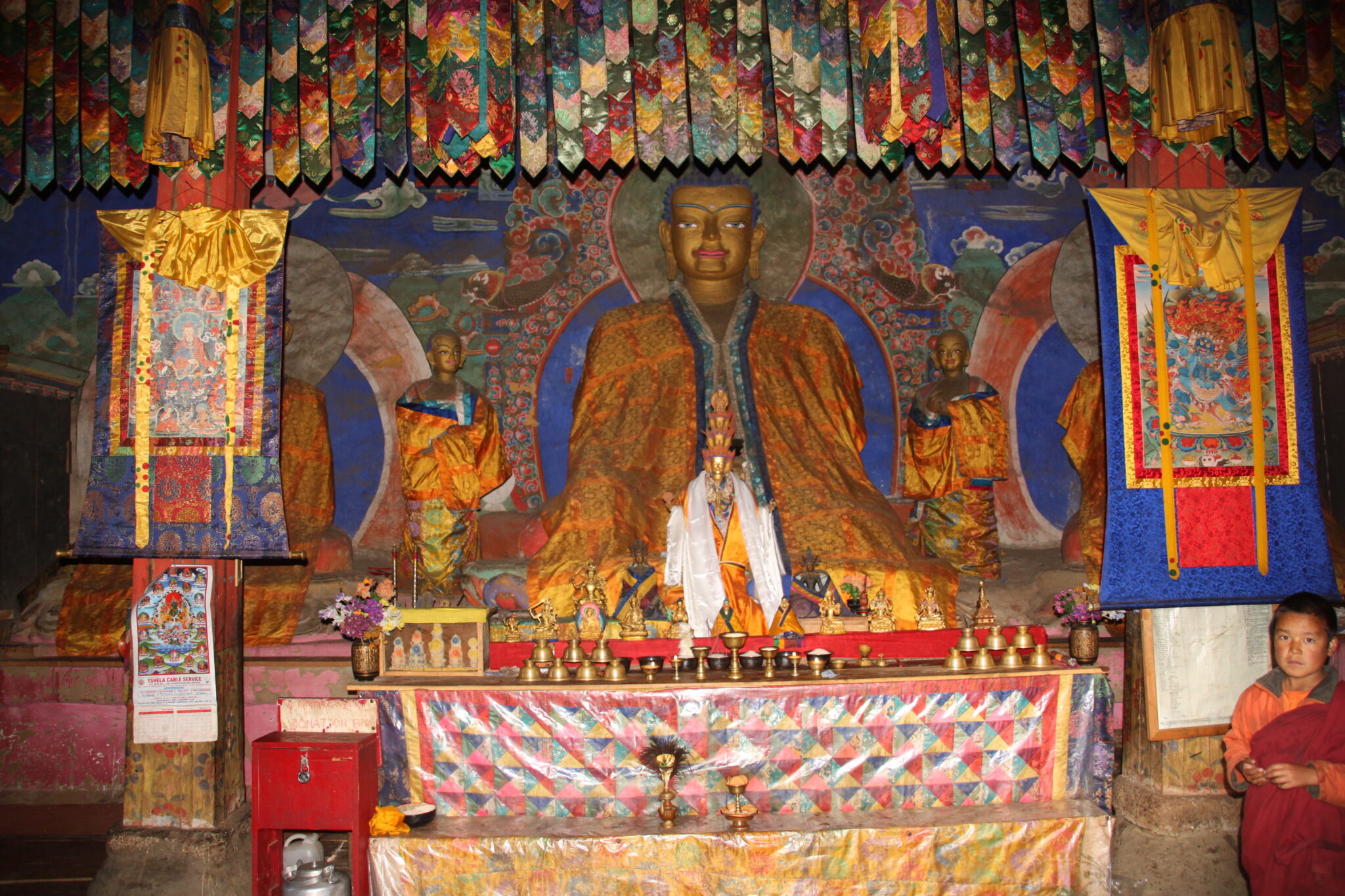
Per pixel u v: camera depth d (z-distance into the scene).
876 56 3.77
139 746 3.88
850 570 5.30
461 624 3.89
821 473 5.90
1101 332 3.88
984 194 6.55
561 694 3.63
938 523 6.12
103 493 3.79
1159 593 3.79
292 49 4.00
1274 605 3.93
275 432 3.82
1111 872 3.48
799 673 3.80
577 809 3.62
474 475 5.99
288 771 3.45
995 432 6.14
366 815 3.50
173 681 3.85
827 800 3.63
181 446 3.80
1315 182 6.16
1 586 5.56
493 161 3.90
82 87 3.89
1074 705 3.73
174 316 3.84
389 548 6.06
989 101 3.95
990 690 3.70
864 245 6.54
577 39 3.96
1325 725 2.86
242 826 3.96
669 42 3.96
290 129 3.98
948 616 5.31
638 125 3.95
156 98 3.70
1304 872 2.83
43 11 3.93
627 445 5.99
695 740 3.63
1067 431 6.26
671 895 3.39
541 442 6.33
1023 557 6.07
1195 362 3.89
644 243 6.55
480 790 3.65
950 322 6.45
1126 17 3.98
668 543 4.55
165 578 3.87
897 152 3.97
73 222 6.02
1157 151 4.00
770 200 6.59
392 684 3.70
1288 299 3.94
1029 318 6.43
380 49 3.97
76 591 5.46
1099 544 5.83
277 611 5.41
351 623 3.73
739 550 4.45
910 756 3.66
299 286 6.27
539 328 6.43
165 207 3.95
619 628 4.66
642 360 6.26
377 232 6.39
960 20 3.93
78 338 5.95
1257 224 3.95
